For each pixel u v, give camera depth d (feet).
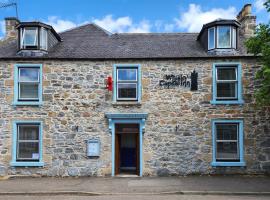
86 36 60.03
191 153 50.34
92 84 51.24
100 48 54.75
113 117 50.47
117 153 51.42
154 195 38.01
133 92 51.65
